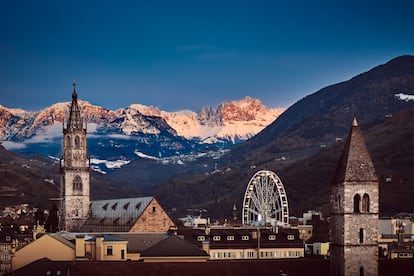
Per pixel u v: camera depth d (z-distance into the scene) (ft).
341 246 621.72
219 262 640.58
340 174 625.82
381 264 640.99
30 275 630.74
